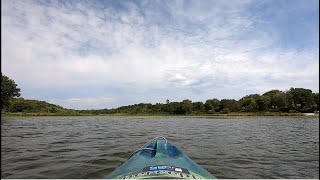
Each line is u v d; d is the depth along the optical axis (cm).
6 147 1195
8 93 5362
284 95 8038
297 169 798
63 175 715
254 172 757
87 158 935
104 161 886
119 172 498
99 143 1327
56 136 1672
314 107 7331
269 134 1900
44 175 715
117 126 2728
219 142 1409
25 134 1802
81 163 854
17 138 1555
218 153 1059
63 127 2523
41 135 1733
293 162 898
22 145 1258
